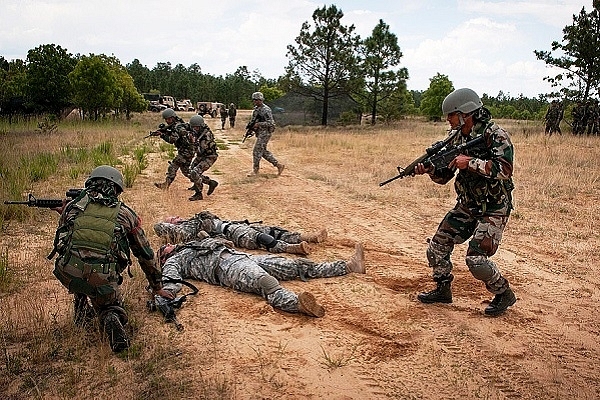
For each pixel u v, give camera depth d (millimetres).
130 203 9125
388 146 19172
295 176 12797
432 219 8586
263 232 6730
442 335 4504
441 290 5121
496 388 3768
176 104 62875
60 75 31516
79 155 14328
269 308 4910
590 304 5219
